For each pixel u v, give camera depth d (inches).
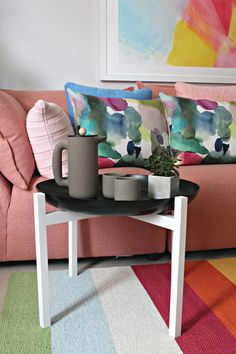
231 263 60.2
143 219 41.9
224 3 93.1
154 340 39.2
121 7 88.0
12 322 42.3
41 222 40.0
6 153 54.4
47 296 41.2
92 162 40.3
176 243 38.6
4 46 85.6
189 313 44.6
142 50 91.0
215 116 70.5
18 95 71.4
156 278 54.4
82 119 64.4
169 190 39.9
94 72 90.5
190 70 94.3
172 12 90.9
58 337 39.6
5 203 55.7
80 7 87.0
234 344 38.6
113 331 40.8
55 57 88.1
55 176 43.9
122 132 65.3
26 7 84.8
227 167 66.1
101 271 56.9
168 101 71.2
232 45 95.5
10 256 57.1
